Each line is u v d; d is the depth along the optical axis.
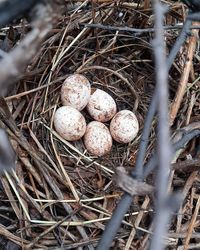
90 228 0.25
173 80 0.29
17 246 0.25
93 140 0.28
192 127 0.26
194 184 0.26
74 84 0.28
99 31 0.29
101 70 0.30
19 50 0.13
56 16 0.15
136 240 0.25
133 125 0.28
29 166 0.25
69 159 0.27
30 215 0.25
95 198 0.26
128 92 0.30
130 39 0.30
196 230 0.26
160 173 0.12
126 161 0.28
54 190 0.25
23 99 0.27
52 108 0.28
